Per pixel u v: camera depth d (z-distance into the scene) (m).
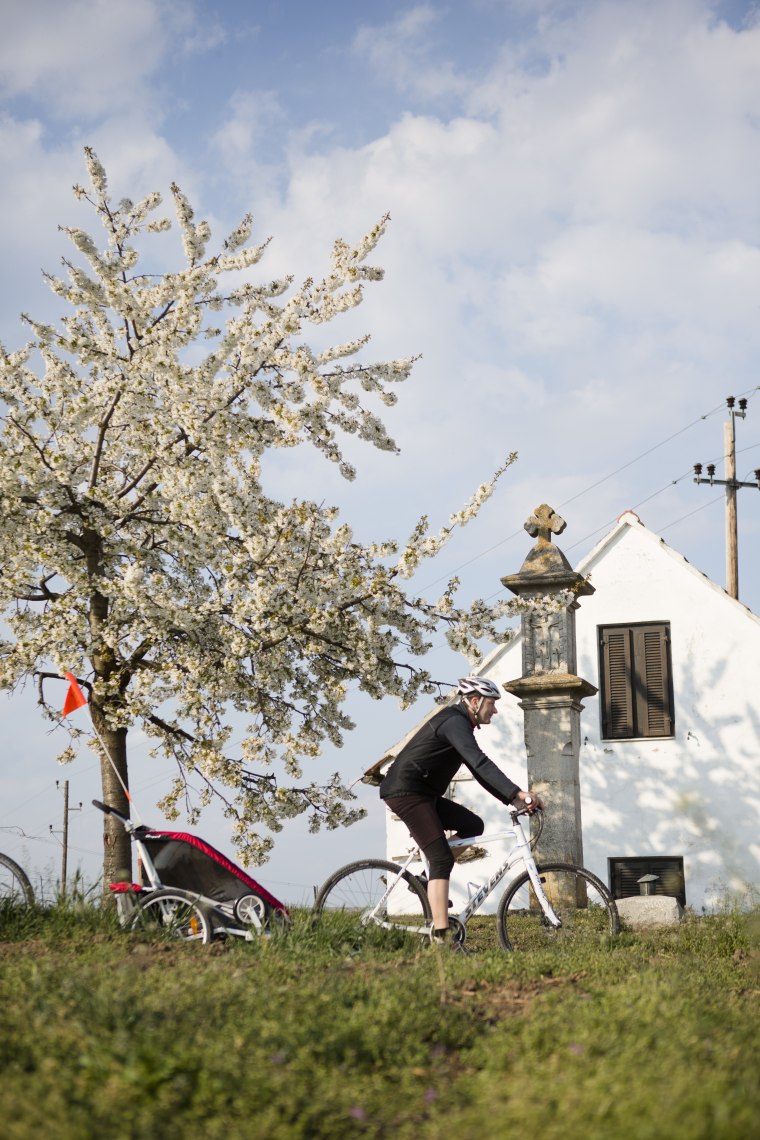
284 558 12.38
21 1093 3.77
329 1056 4.50
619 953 8.00
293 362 12.00
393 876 8.40
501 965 6.91
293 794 13.32
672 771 20.00
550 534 14.19
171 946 7.38
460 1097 4.11
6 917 8.10
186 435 12.66
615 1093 3.64
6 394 12.19
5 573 12.80
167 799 13.34
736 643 20.23
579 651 20.89
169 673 12.40
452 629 12.80
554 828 13.27
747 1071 4.17
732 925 9.53
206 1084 3.94
